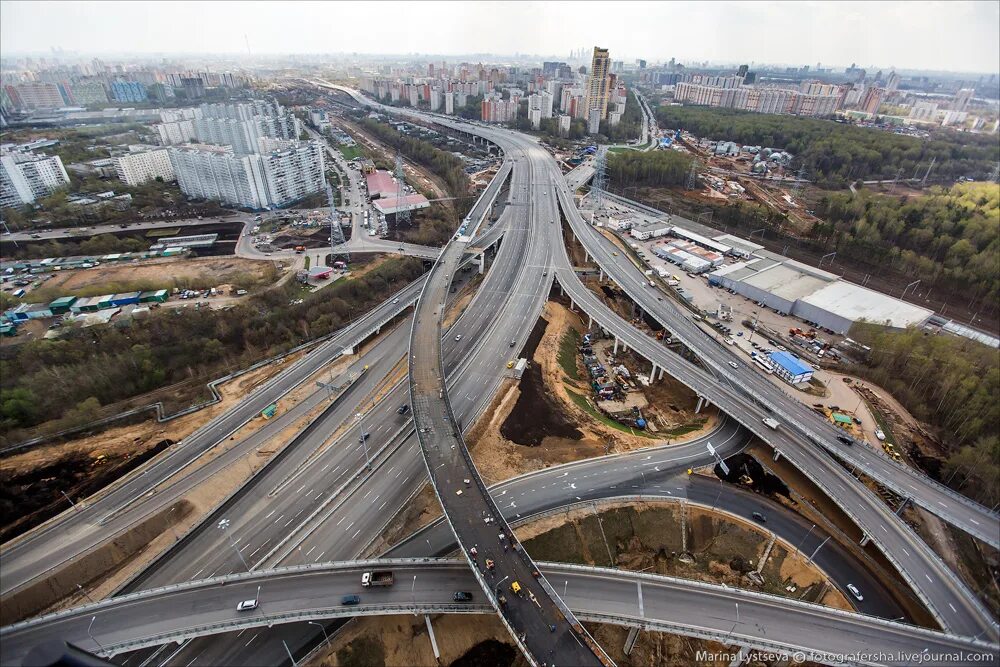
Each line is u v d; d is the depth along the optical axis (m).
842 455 130.38
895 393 163.75
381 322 193.12
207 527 115.69
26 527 112.00
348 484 126.44
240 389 160.50
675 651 103.50
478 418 147.62
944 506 116.12
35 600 99.38
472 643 98.88
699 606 96.00
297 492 124.62
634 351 197.75
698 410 164.75
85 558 105.25
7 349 162.88
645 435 150.75
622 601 96.19
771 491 131.75
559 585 98.56
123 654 91.06
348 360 177.00
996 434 139.50
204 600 93.44
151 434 139.62
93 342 166.25
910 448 142.75
